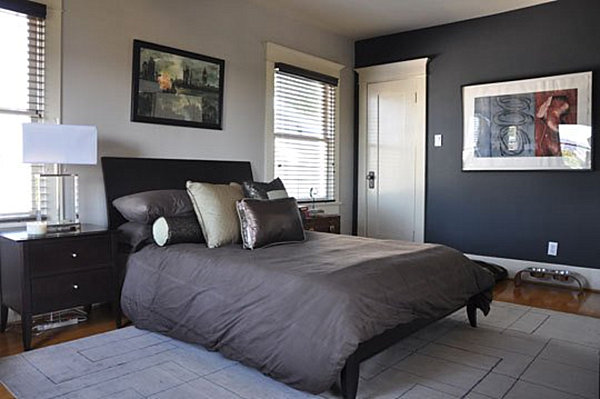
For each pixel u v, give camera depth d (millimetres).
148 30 3670
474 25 4855
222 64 4199
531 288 4266
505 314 3436
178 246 2938
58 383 2223
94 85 3363
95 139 2961
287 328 2125
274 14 4664
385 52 5488
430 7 4523
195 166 3980
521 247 4633
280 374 2121
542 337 2938
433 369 2447
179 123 3900
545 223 4484
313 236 3424
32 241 2625
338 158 5484
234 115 4344
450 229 5074
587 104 4211
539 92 4449
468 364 2514
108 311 3369
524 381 2301
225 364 2461
